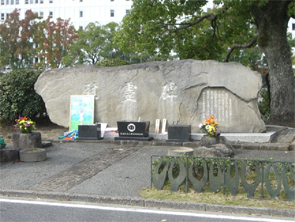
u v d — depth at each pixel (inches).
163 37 713.6
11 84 548.7
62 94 505.0
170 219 197.6
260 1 513.0
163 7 634.8
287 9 567.2
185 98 464.1
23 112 559.5
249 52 1175.6
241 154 361.4
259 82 444.8
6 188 254.5
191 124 462.0
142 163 330.6
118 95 488.4
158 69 476.1
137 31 671.8
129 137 443.2
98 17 1899.6
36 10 1956.2
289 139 426.0
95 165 325.7
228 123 451.5
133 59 1355.8
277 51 577.9
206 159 240.4
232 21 713.0
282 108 571.2
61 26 1413.6
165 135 451.5
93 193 240.4
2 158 337.1
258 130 444.8
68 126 502.3
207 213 208.8
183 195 232.1
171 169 241.8
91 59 1354.6
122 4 1876.2
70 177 284.2
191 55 777.6
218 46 788.6
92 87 496.7
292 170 219.3
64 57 1315.2
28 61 1533.0
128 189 248.5
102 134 466.6
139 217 201.0
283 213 203.9
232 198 224.7
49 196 239.9
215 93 456.1
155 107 475.8
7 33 1450.5
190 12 661.3
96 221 194.2
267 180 222.1
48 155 374.3
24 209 215.6
